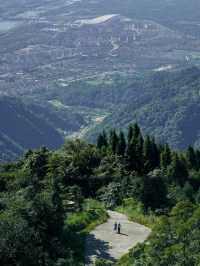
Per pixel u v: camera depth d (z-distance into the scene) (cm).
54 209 7419
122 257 6681
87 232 7938
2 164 11700
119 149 12138
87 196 10400
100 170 11000
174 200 9194
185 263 5706
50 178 10156
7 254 6272
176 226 6181
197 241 5866
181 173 10544
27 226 6656
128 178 10438
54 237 7225
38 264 6450
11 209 7075
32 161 11294
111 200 9725
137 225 8438
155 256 5981
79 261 7031
